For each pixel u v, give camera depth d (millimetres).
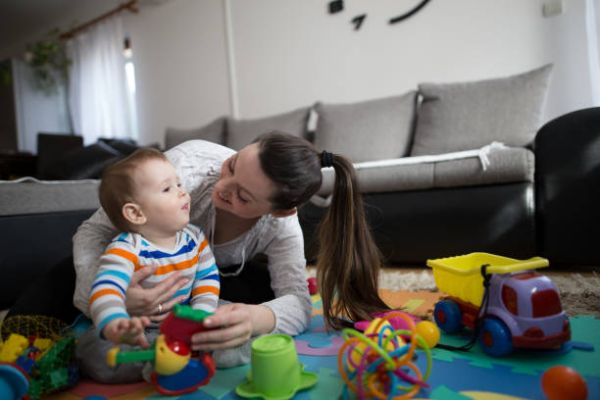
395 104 2641
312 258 1854
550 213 1673
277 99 3629
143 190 862
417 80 2934
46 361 764
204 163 1028
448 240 1825
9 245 1544
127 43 4652
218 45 3945
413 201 1902
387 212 1947
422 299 1330
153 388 796
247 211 893
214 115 4055
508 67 2619
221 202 908
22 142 5465
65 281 1030
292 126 3025
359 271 1027
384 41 3047
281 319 931
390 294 1418
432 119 2438
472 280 919
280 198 862
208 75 4047
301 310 988
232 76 3844
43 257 1637
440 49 2832
